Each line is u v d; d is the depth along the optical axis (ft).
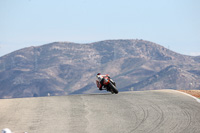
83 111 136.56
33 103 160.15
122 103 157.48
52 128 106.22
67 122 115.03
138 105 150.00
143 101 163.12
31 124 112.68
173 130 99.50
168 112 130.41
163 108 140.36
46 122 115.55
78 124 111.45
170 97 177.58
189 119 115.75
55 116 126.31
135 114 127.75
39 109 142.31
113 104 154.61
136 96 185.98
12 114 131.23
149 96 184.14
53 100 171.42
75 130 102.89
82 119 119.75
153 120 115.34
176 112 130.21
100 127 106.22
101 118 120.98
